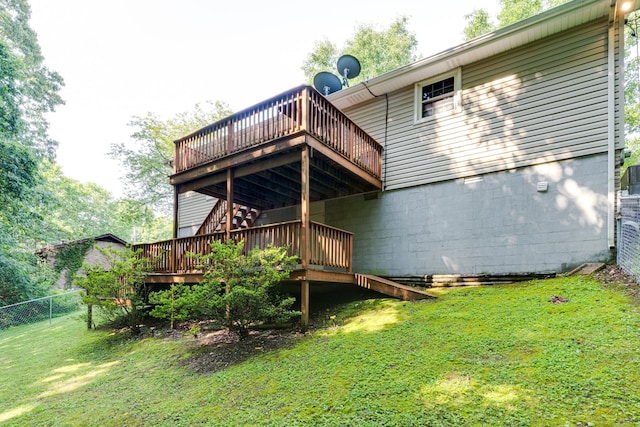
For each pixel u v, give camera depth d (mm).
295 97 6438
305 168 6141
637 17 7672
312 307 7340
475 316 5117
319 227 6340
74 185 33656
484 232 7531
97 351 6871
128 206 22281
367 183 8883
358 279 7086
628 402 2670
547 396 2900
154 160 21578
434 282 7973
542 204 6941
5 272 13641
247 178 8242
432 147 8508
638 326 3863
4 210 13336
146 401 4273
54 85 23406
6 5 20734
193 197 14594
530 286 6234
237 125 7297
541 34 7156
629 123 17859
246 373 4535
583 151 6625
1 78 13930
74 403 4523
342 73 10633
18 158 13039
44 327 10570
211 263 6664
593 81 6664
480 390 3150
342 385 3705
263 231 6574
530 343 3926
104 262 20766
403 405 3117
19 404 4699
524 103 7383
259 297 5461
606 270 5941
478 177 7762
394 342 4648
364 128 9789
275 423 3201
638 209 5102
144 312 8227
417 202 8562
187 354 5777
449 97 8477
